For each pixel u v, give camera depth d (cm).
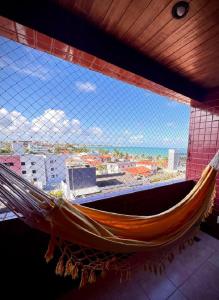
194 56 116
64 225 61
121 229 88
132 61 114
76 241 64
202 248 151
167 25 88
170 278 116
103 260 77
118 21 88
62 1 79
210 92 175
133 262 90
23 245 85
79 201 108
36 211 58
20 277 86
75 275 67
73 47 90
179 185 176
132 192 133
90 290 106
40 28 79
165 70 136
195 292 106
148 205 146
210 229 175
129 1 74
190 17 81
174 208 109
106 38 100
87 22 91
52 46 90
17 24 75
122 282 112
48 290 97
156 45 106
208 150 179
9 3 72
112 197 119
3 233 79
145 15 82
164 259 104
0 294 82
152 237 94
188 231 120
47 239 92
